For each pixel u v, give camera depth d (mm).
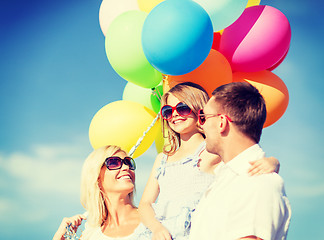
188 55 2258
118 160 2557
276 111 2730
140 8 2904
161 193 2254
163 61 2295
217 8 2426
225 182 1514
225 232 1407
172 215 2123
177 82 2500
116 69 2668
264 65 2600
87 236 2506
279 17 2598
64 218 2564
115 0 3113
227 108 1589
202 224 1480
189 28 2215
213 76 2480
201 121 1668
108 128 2734
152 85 2736
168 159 2359
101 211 2520
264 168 1492
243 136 1578
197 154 2227
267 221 1359
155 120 2781
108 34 2654
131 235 2375
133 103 2893
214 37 2744
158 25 2234
